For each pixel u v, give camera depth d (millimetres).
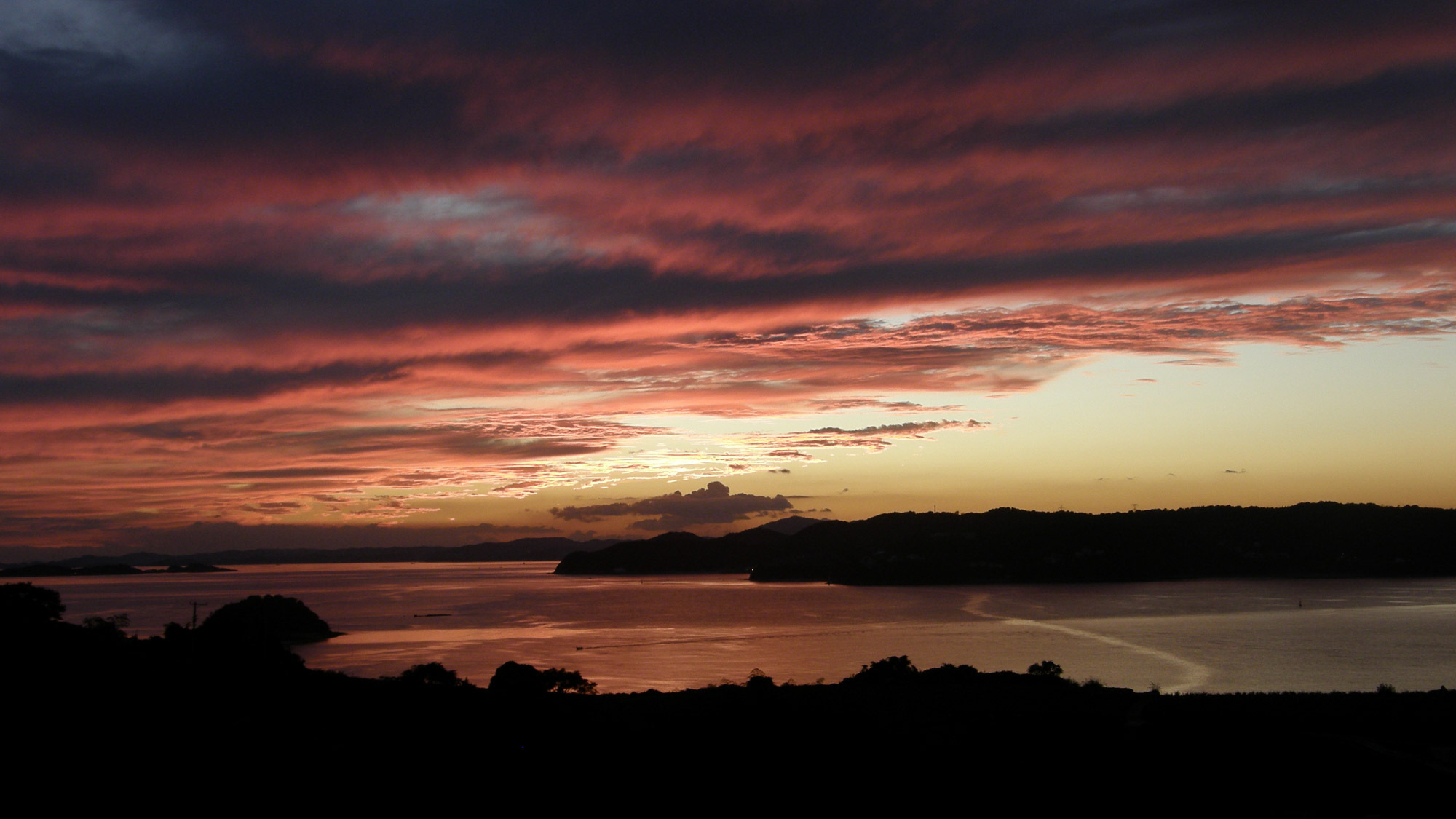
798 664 129500
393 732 37938
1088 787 30953
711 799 29984
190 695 44625
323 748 35094
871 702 45031
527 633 183875
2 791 28312
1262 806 29047
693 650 150375
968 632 173000
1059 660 124562
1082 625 178875
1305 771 32125
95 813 27141
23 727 35156
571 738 37125
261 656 70500
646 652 148375
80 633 62344
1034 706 44094
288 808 28438
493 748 35688
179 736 35656
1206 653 129500
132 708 39812
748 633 179625
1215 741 35438
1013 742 36125
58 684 43375
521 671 67625
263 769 32094
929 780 31672
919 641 157875
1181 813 28484
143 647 63688
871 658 134625
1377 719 40906
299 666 75000
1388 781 31062
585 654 144500
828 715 40281
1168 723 38656
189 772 31328
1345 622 172000
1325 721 40531
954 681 60875
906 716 40719
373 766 32969
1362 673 108188
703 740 36625
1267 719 40344
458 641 168375
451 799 29672
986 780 31641
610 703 46625
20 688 41594
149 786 29812
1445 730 39219
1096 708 44156
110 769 31109
